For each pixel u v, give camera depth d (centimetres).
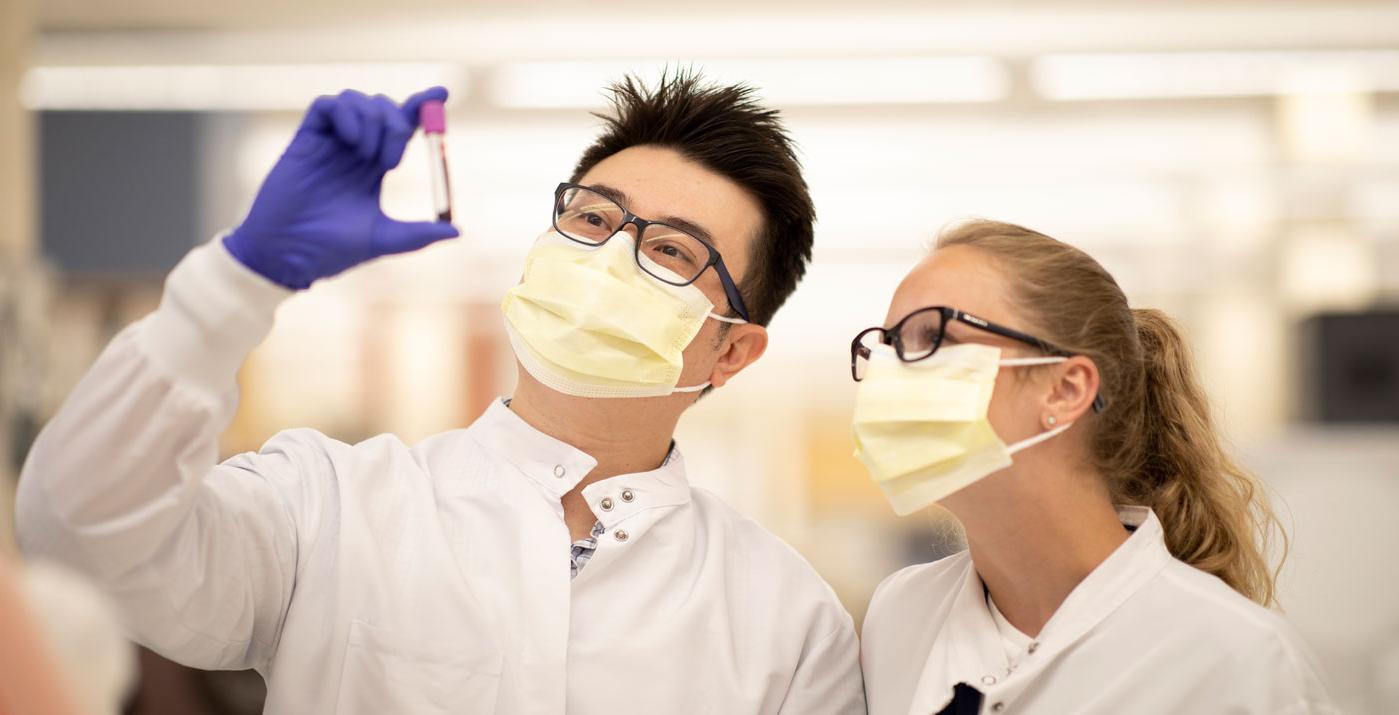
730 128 178
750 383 605
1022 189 613
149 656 249
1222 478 163
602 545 162
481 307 620
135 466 115
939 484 148
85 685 71
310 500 156
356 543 152
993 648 149
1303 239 616
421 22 548
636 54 563
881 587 178
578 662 154
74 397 116
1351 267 615
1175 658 135
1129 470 154
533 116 603
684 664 160
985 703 142
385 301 616
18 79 454
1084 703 138
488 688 150
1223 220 618
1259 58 568
